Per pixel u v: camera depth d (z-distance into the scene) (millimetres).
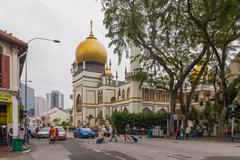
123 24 39094
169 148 22625
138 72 45938
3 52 25641
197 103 56000
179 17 33594
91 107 95438
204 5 33000
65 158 17203
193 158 15578
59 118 123562
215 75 42375
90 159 16031
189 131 38281
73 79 103438
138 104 74875
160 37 39719
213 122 45750
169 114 43281
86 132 44438
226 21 33344
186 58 43625
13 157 18953
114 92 91688
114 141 33812
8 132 26172
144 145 26547
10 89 25984
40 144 31219
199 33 36781
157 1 31938
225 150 20531
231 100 37438
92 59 97125
